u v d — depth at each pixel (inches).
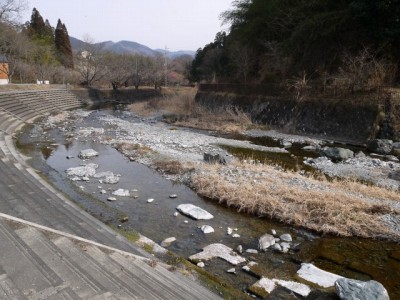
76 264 165.8
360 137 757.9
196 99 1401.3
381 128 736.3
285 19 1215.6
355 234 293.9
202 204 369.1
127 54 2915.8
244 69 1357.0
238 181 410.3
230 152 639.1
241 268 238.5
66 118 1092.5
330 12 987.9
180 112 1268.5
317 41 1040.2
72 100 1583.4
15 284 135.1
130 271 180.1
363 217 309.6
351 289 191.3
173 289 173.8
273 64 1216.8
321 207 331.9
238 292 201.3
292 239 289.4
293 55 1123.3
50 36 2363.4
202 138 778.8
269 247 272.4
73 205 325.7
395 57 857.5
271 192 367.9
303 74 1027.3
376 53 876.0
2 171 388.2
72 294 132.4
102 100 1914.4
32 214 255.8
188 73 2987.2
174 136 790.5
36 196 319.9
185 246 274.1
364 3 853.8
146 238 271.7
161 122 1105.4
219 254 254.8
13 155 512.4
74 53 2790.4
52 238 191.2
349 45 951.6
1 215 198.5
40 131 802.2
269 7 1280.8
